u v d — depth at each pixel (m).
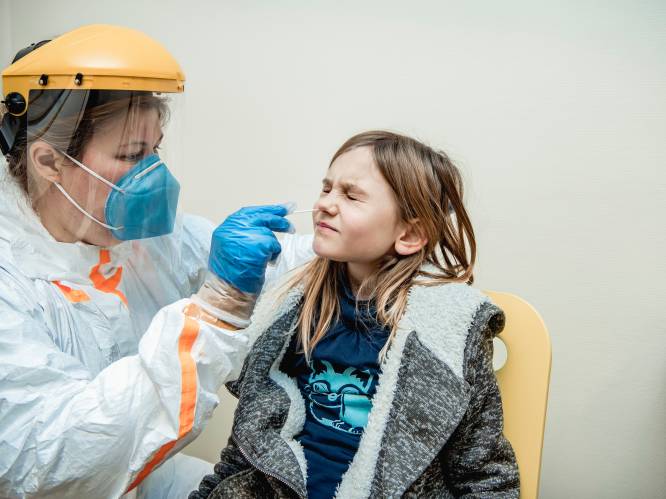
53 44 0.94
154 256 1.13
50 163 0.96
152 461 0.87
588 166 1.30
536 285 1.37
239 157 1.55
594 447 1.40
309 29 1.43
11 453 0.83
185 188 1.61
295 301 1.03
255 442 0.91
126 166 0.98
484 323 0.90
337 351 0.95
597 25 1.25
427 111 1.37
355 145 0.97
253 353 1.01
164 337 0.86
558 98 1.29
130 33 0.99
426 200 0.96
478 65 1.32
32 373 0.85
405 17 1.36
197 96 1.55
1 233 0.97
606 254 1.32
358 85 1.42
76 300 1.01
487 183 1.36
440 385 0.88
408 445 0.87
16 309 0.91
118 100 0.93
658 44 1.22
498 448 0.91
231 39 1.50
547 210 1.33
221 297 0.92
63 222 1.01
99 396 0.85
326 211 0.94
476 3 1.30
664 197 1.27
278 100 1.49
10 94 0.94
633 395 1.35
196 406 0.87
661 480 1.37
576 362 1.37
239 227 0.95
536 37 1.28
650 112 1.25
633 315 1.33
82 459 0.84
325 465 0.92
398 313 0.95
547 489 1.44
